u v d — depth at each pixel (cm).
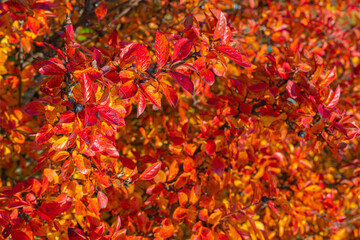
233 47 87
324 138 91
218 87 162
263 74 101
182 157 103
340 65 168
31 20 98
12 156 128
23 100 134
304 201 120
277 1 190
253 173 121
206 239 92
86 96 77
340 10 189
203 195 103
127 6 148
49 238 89
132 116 144
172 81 113
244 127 101
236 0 179
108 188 97
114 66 83
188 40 82
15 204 83
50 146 86
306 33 184
